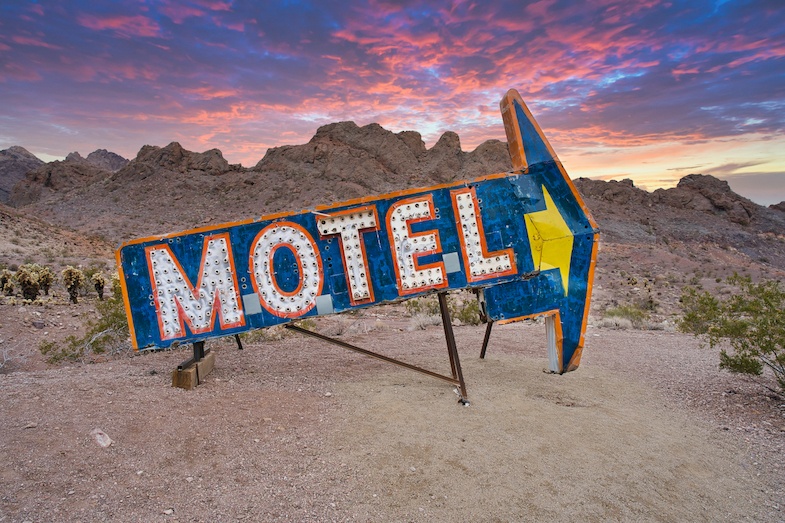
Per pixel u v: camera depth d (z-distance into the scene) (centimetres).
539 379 719
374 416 549
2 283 1848
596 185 11931
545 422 550
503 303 648
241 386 640
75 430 477
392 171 11550
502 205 648
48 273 1906
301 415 550
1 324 1175
